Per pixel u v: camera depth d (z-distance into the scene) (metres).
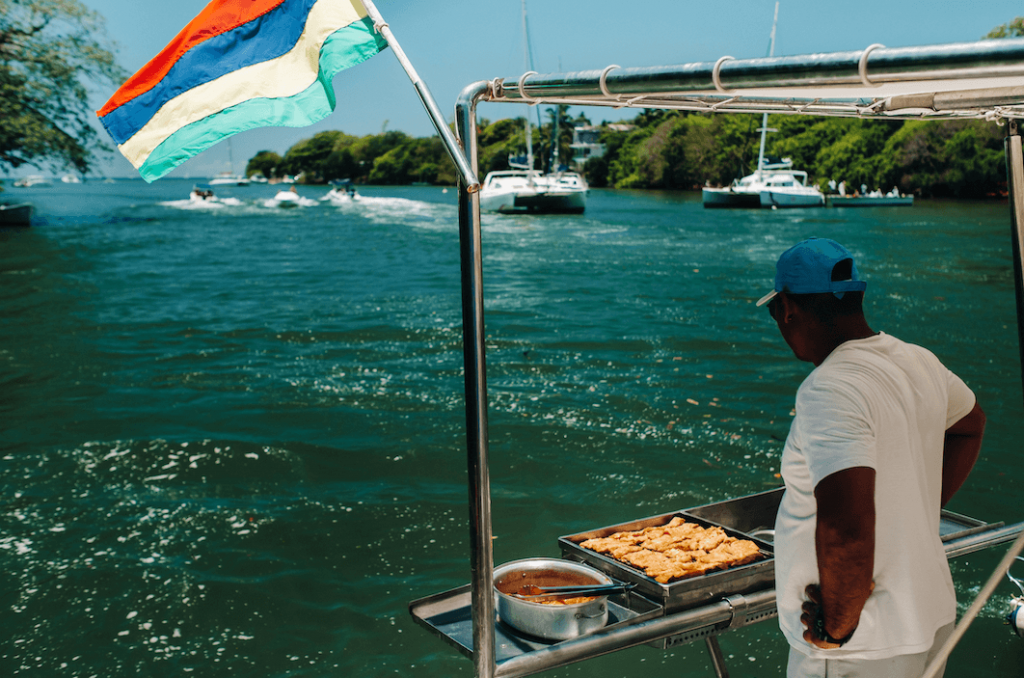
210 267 24.59
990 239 31.69
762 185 57.47
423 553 5.64
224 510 6.36
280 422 8.63
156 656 4.45
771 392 9.59
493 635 2.08
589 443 7.68
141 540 5.84
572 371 10.77
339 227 41.91
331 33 2.33
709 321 14.71
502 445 7.62
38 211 53.00
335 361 11.73
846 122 84.75
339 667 4.33
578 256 27.36
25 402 9.52
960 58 1.35
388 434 8.16
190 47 2.44
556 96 2.01
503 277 21.86
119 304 17.42
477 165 2.09
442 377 10.63
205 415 8.91
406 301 17.84
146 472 7.18
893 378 1.79
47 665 4.37
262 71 2.42
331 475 7.12
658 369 10.86
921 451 1.83
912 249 27.59
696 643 4.33
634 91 1.85
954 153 71.75
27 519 6.20
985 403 8.88
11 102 34.91
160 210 57.28
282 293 19.23
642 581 2.47
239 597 5.04
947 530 2.92
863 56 1.47
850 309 1.88
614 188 115.56
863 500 1.66
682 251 29.06
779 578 1.91
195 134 2.45
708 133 103.81
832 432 1.72
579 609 2.26
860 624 1.79
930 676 1.80
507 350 12.20
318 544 5.78
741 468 7.05
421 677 4.23
